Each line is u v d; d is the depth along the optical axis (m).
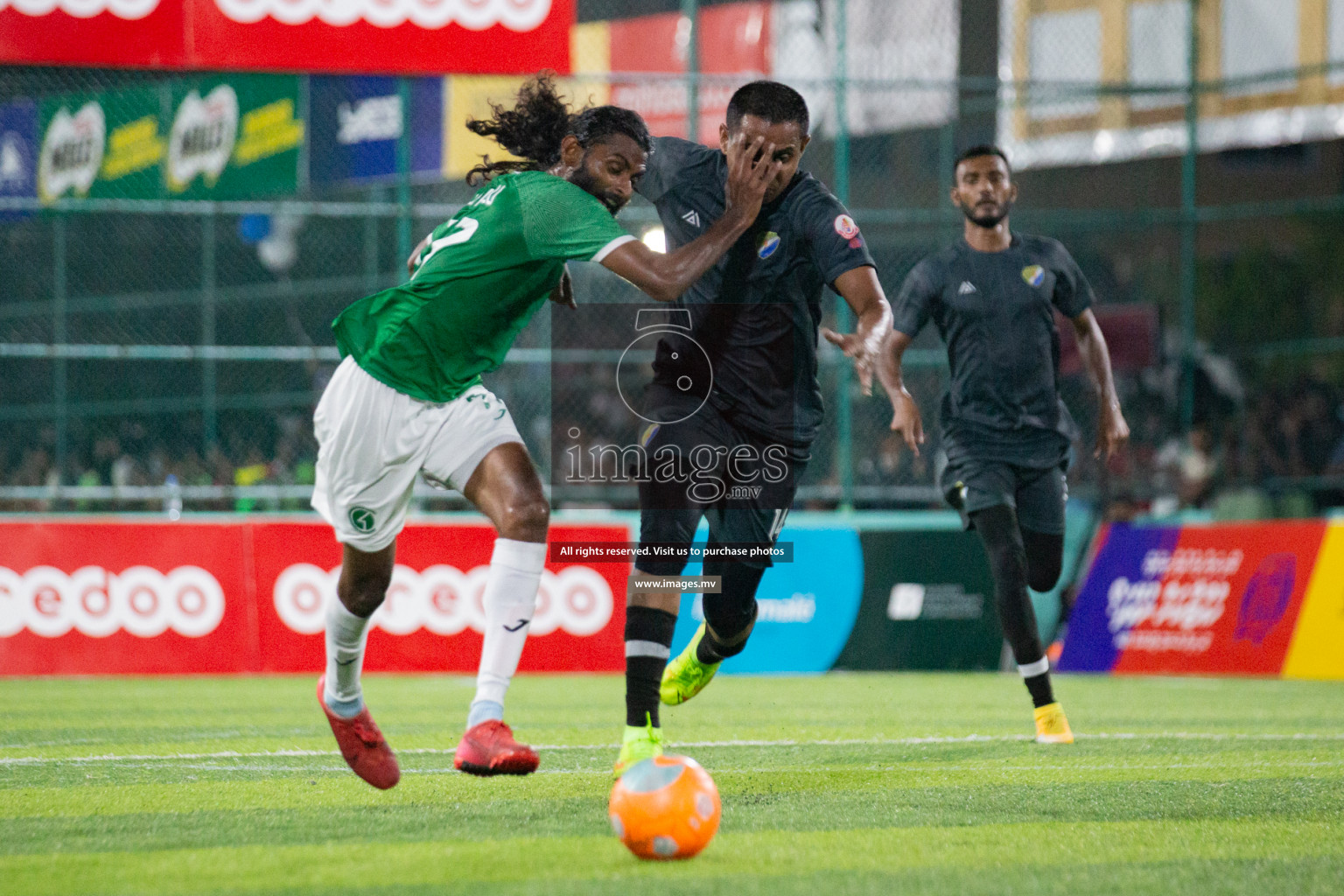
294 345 54.97
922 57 48.41
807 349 15.23
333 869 10.26
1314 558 33.66
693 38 39.94
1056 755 17.98
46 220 55.12
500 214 12.06
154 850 11.06
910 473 41.12
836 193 39.66
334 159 52.44
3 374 54.91
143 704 26.39
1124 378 43.75
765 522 15.29
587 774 15.80
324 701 12.93
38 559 33.06
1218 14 48.34
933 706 26.11
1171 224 41.22
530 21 38.50
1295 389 45.69
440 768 16.45
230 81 53.75
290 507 42.28
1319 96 48.00
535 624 34.34
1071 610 37.00
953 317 20.83
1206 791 14.52
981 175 20.81
